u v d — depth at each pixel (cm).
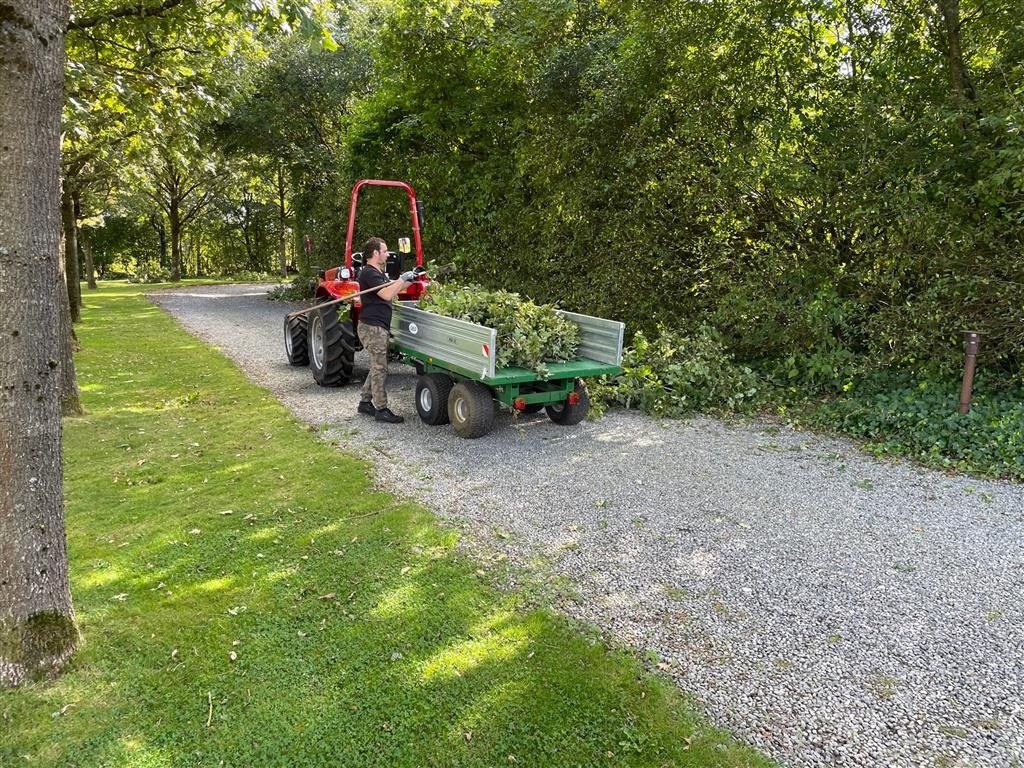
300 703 234
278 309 1628
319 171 1788
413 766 206
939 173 599
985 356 584
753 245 761
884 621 290
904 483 457
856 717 230
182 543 357
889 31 648
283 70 1691
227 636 273
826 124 670
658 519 395
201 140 1667
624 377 672
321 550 350
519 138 966
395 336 651
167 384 758
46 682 242
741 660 262
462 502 418
